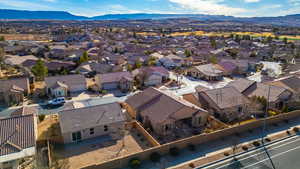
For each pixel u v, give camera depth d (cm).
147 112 3750
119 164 2533
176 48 13150
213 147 2953
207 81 6931
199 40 18175
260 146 2989
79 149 2969
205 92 4312
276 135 3306
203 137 3056
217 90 4381
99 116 3409
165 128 3419
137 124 3588
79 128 3144
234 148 2789
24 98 5019
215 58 9512
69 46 12769
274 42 16025
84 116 3356
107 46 12988
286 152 2853
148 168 2497
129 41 16862
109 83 5859
